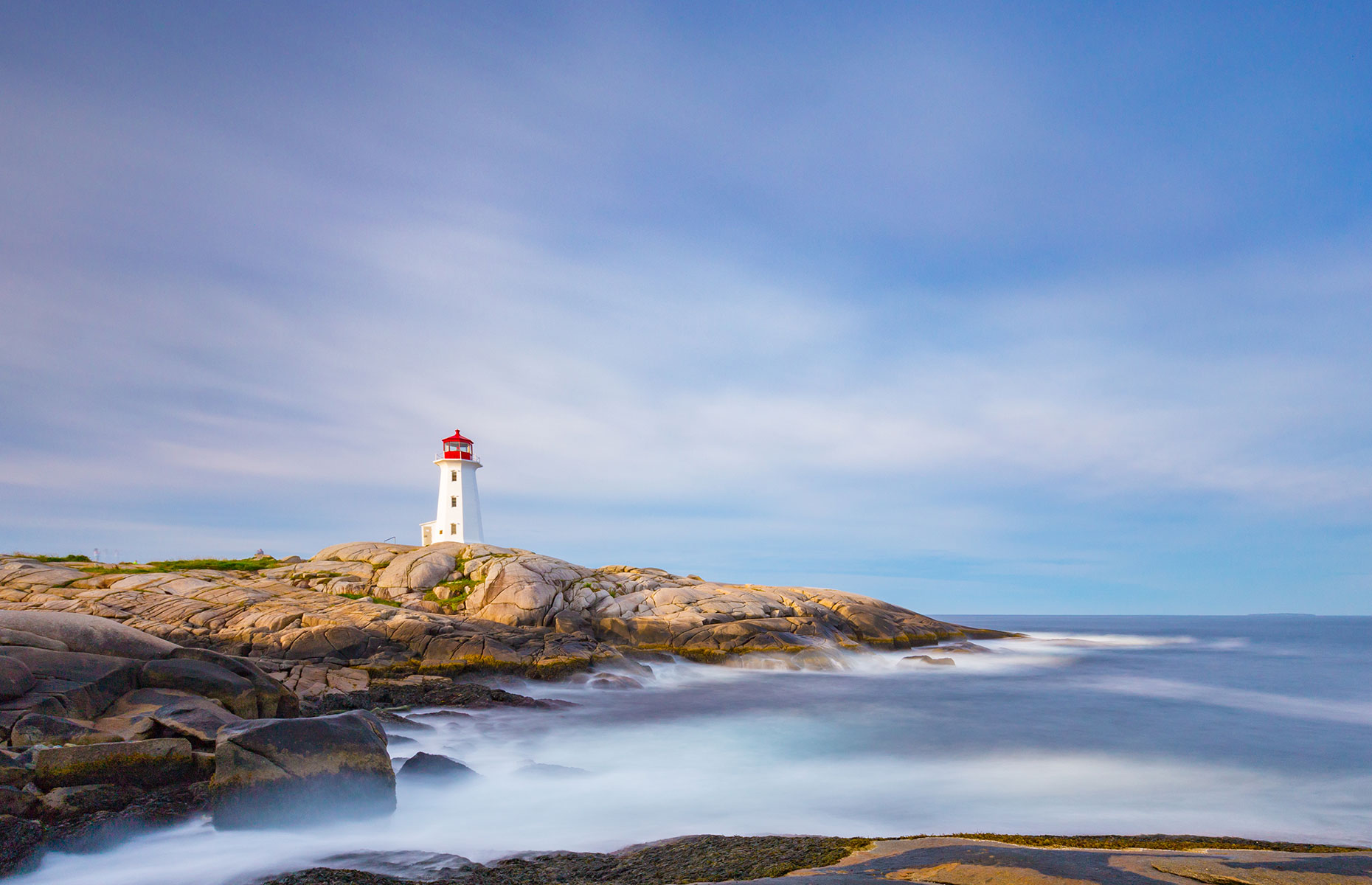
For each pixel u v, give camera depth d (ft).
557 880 28.27
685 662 113.19
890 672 113.60
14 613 45.73
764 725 71.41
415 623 97.40
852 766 55.06
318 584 120.57
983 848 25.27
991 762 56.44
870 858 25.75
